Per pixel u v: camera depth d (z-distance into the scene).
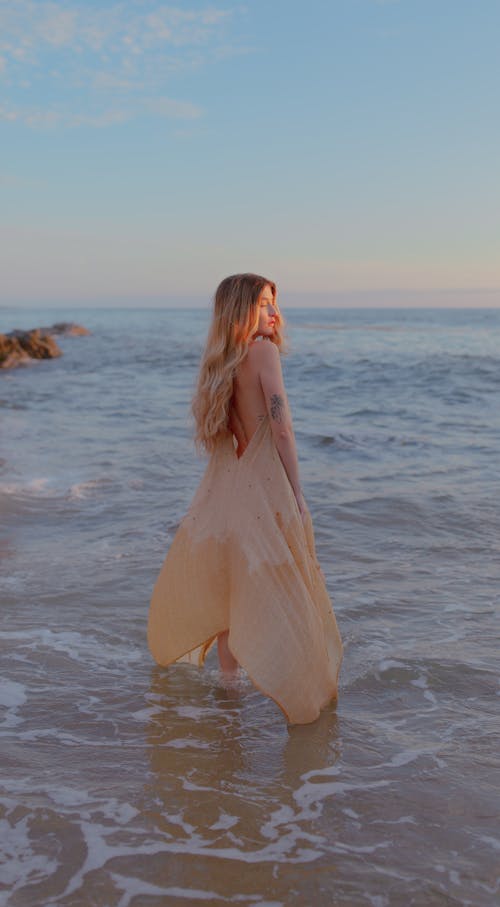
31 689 3.52
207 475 3.49
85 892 2.16
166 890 2.18
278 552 3.24
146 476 8.45
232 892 2.18
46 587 4.88
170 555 3.55
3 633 4.15
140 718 3.28
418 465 8.78
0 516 6.70
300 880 2.23
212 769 2.86
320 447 10.07
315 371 22.28
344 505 6.92
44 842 2.40
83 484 8.02
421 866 2.29
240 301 3.35
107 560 5.45
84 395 17.38
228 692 3.57
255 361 3.35
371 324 78.88
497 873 2.26
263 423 3.35
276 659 3.17
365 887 2.20
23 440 11.00
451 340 41.38
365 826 2.50
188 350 34.59
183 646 3.54
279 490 3.31
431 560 5.45
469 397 15.46
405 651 3.94
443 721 3.23
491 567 5.27
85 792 2.69
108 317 134.38
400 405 14.58
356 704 3.42
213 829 2.48
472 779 2.77
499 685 3.56
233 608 3.29
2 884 2.20
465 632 4.18
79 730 3.16
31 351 30.25
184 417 13.45
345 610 4.51
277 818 2.54
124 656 3.92
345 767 2.88
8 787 2.71
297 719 3.20
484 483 7.74
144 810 2.58
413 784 2.74
